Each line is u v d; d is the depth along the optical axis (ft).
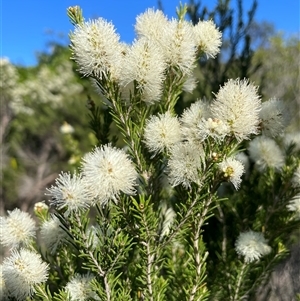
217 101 0.49
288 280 1.03
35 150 3.62
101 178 0.47
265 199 0.81
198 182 0.50
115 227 0.54
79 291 0.57
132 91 0.58
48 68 4.35
